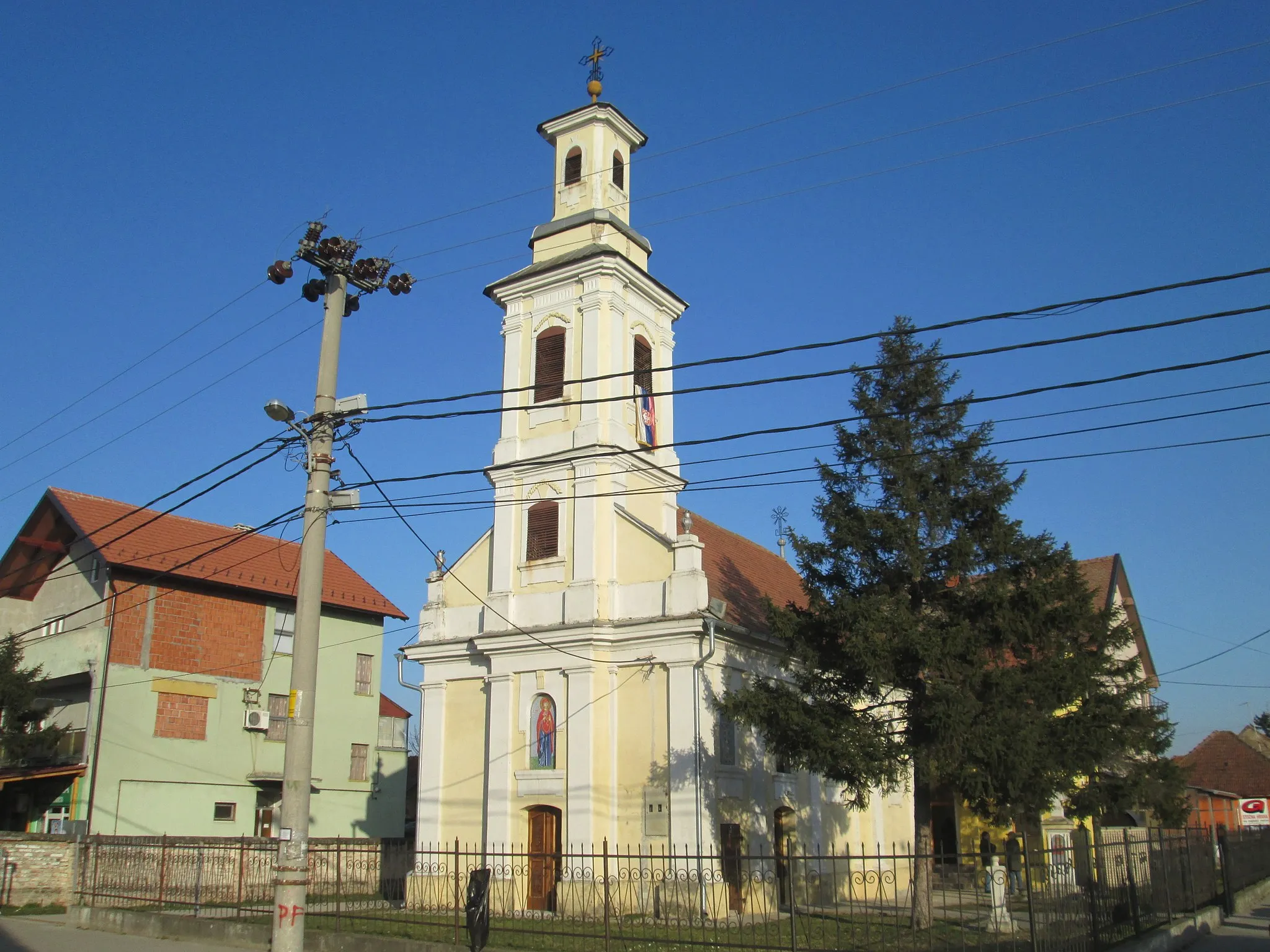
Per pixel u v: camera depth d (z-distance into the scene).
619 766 26.83
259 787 38.56
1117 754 24.05
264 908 23.20
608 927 16.12
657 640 27.00
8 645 33.62
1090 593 21.86
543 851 26.94
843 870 32.53
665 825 25.77
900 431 23.00
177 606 37.34
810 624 22.75
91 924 23.83
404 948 18.14
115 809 34.25
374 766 42.91
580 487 29.03
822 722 22.03
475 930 17.19
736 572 33.69
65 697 36.38
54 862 27.67
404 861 28.72
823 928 17.02
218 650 38.16
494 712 28.47
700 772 25.69
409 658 31.02
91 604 36.38
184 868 25.61
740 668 28.48
